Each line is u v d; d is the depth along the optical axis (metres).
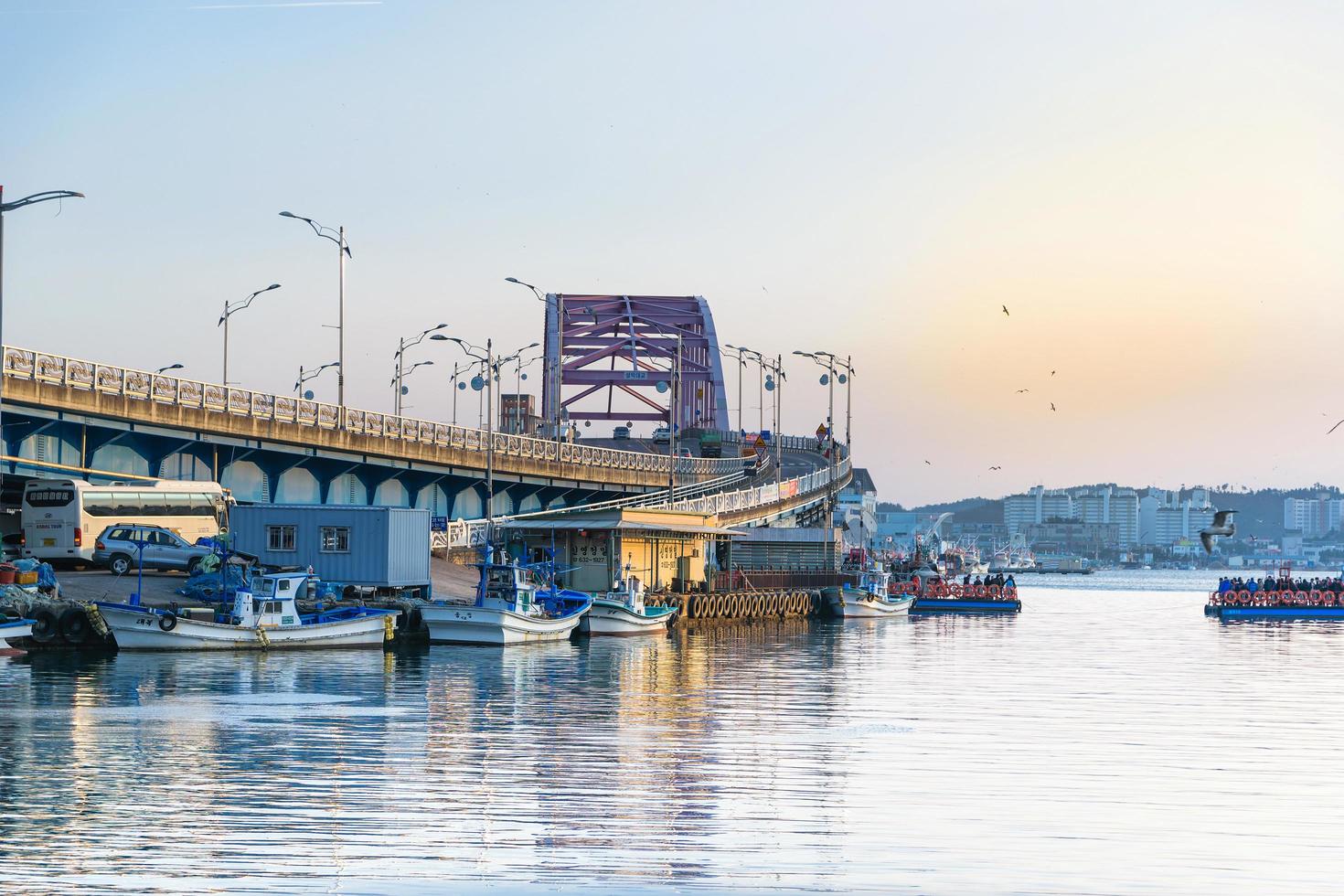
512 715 49.12
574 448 129.12
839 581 137.50
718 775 38.78
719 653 78.88
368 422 100.81
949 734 47.16
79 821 32.16
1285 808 35.81
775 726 48.28
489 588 77.31
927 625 118.31
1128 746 45.16
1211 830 33.38
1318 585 154.25
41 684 53.41
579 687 58.00
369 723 46.16
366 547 78.62
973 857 30.72
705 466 158.88
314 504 91.81
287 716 47.19
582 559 102.44
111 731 43.44
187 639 63.72
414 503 110.12
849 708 53.91
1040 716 52.44
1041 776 39.53
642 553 106.31
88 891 27.09
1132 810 35.38
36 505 76.69
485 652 71.94
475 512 119.50
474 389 130.62
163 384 83.50
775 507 134.75
